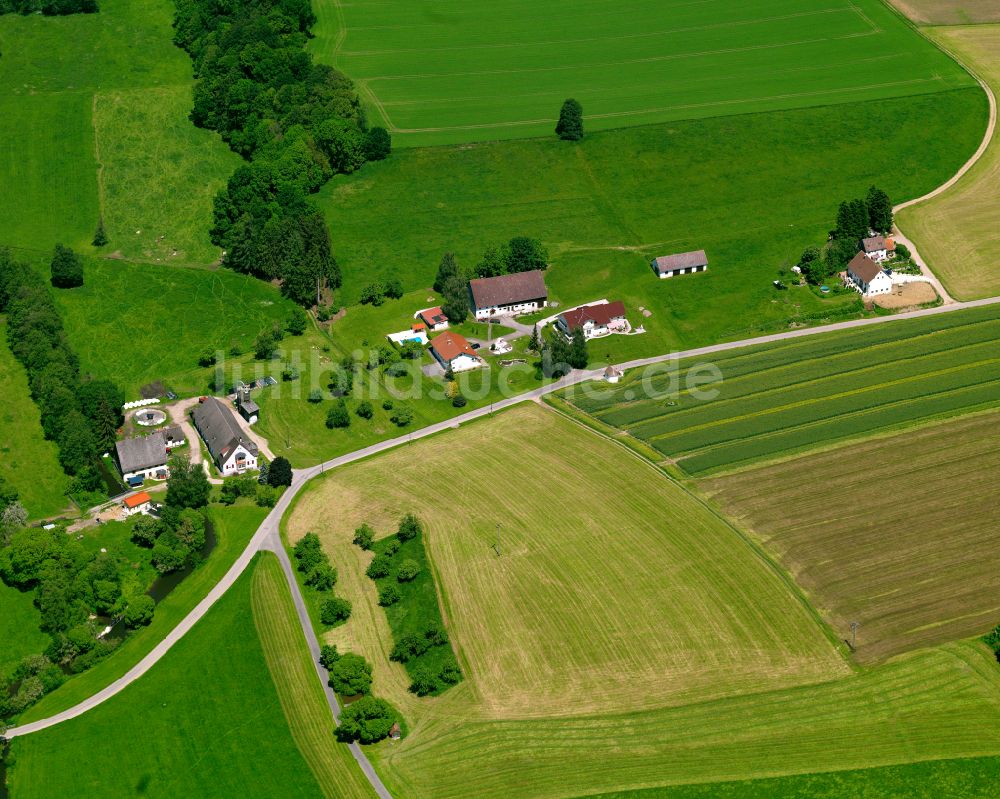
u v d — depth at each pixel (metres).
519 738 164.88
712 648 176.62
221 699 174.00
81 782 162.50
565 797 156.62
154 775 163.00
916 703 166.50
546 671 174.75
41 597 186.50
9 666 180.75
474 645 179.75
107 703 174.25
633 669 174.12
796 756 160.62
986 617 178.75
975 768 157.62
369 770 161.62
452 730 166.62
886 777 157.12
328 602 185.75
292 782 160.88
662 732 164.62
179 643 184.00
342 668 171.38
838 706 166.75
